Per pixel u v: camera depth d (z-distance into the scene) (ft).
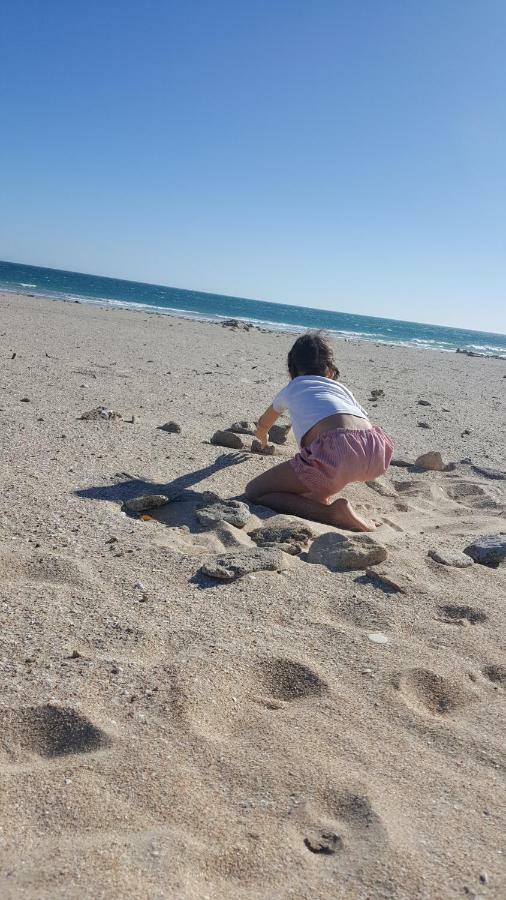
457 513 14.30
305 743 6.38
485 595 9.82
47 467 13.98
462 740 6.61
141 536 10.94
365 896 4.77
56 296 134.62
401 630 8.64
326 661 7.82
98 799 5.48
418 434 23.76
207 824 5.32
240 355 48.19
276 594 9.30
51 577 9.27
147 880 4.71
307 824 5.41
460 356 94.07
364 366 51.80
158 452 16.02
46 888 4.57
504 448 22.48
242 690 7.17
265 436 15.75
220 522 11.60
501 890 4.86
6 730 6.25
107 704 6.67
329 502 13.41
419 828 5.42
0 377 24.71
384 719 6.85
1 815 5.24
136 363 34.88
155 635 7.98
